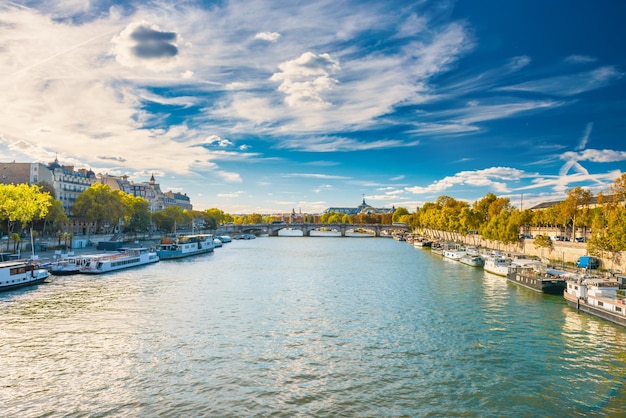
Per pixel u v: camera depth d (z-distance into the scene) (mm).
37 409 35906
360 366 44812
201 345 51125
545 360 46844
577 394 38781
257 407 36031
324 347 50656
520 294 84000
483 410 35812
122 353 48344
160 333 55812
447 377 42156
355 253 188750
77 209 171250
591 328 59250
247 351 49156
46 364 45125
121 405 36500
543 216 159750
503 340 53625
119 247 151875
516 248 160625
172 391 39000
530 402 37250
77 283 94250
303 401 37094
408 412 35344
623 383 41062
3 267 83562
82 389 39438
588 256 105938
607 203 104438
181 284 94812
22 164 185625
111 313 66125
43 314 65188
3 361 45875
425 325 60375
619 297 63562
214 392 38781
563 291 83250
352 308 70812
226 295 81875
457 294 84000
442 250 179625
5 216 118000
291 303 74688
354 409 35812
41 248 136750
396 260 155375
